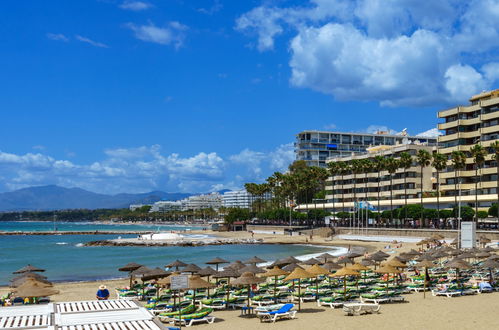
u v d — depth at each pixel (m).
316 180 174.62
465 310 30.06
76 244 141.00
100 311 18.38
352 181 166.88
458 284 38.38
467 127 122.12
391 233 112.56
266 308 28.97
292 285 40.00
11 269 69.75
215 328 26.52
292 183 170.12
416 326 25.98
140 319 17.03
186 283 22.94
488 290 37.28
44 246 131.50
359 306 29.59
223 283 42.19
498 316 28.17
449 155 123.94
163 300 33.66
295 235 149.25
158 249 115.62
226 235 173.12
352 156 170.25
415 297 35.28
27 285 28.89
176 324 27.39
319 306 32.31
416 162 142.25
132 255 95.38
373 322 27.11
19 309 18.81
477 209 108.81
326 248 104.31
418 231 103.88
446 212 110.62
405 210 119.50
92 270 66.81
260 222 192.12
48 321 16.72
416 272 46.53
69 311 18.41
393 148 154.12
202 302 32.56
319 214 159.38
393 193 146.25
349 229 130.00
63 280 55.62
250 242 132.25
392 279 42.38
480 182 113.75
